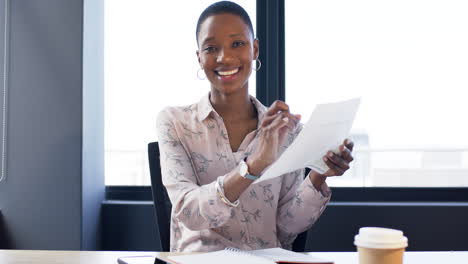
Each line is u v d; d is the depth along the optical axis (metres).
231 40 1.51
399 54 2.90
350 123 1.22
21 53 2.75
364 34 2.92
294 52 2.96
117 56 3.02
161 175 1.60
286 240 1.56
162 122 1.58
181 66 2.98
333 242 2.76
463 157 2.91
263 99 2.95
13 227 2.74
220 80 1.53
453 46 2.88
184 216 1.33
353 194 2.90
